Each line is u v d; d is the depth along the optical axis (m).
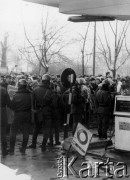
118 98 7.91
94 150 8.11
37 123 8.44
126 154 7.77
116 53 21.81
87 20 8.30
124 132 7.80
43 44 20.72
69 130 11.41
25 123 7.68
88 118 11.84
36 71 21.33
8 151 7.69
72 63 23.08
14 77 12.79
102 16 8.12
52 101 8.09
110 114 9.56
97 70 24.34
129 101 7.71
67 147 8.20
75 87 9.66
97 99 9.66
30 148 8.48
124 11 7.19
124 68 23.77
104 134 9.52
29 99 7.66
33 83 10.65
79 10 7.35
